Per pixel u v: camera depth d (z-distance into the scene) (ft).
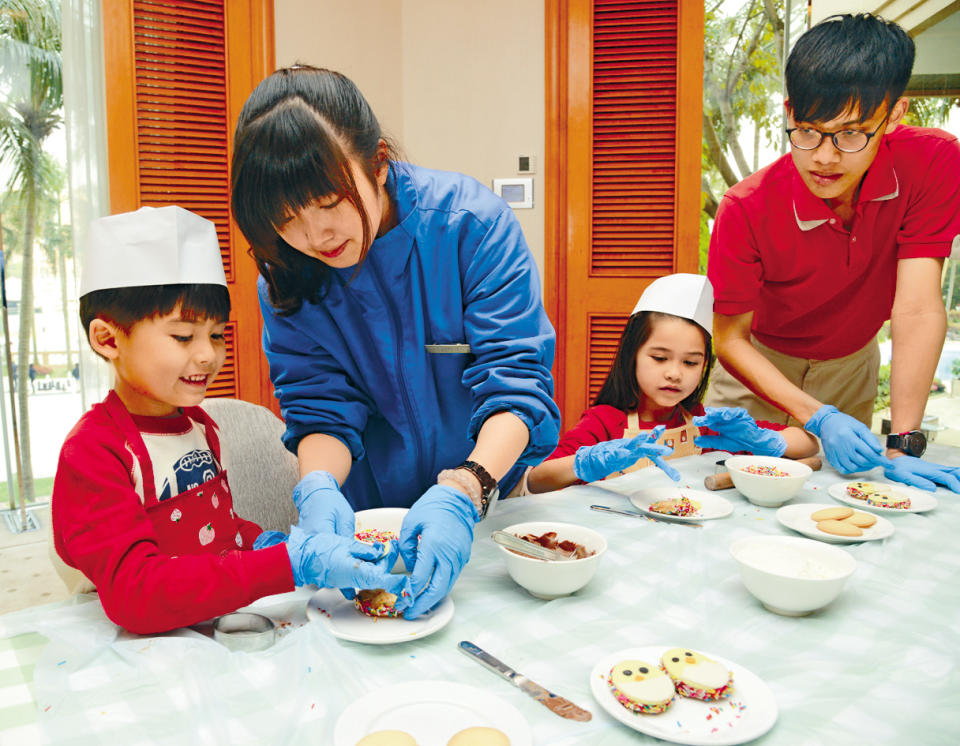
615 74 8.82
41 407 10.07
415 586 2.58
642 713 1.99
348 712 1.98
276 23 8.52
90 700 2.10
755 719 1.97
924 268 4.85
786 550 2.96
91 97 7.70
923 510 3.77
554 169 9.18
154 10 7.72
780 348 5.94
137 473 2.76
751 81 21.62
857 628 2.56
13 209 9.41
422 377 3.74
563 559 2.89
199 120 8.10
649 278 9.03
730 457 4.64
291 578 2.56
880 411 15.03
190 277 2.64
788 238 5.01
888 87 3.87
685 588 2.86
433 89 9.82
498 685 2.19
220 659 2.27
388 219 3.37
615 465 4.02
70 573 3.07
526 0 9.21
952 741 1.90
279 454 4.33
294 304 3.44
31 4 9.00
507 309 3.51
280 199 2.57
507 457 3.20
